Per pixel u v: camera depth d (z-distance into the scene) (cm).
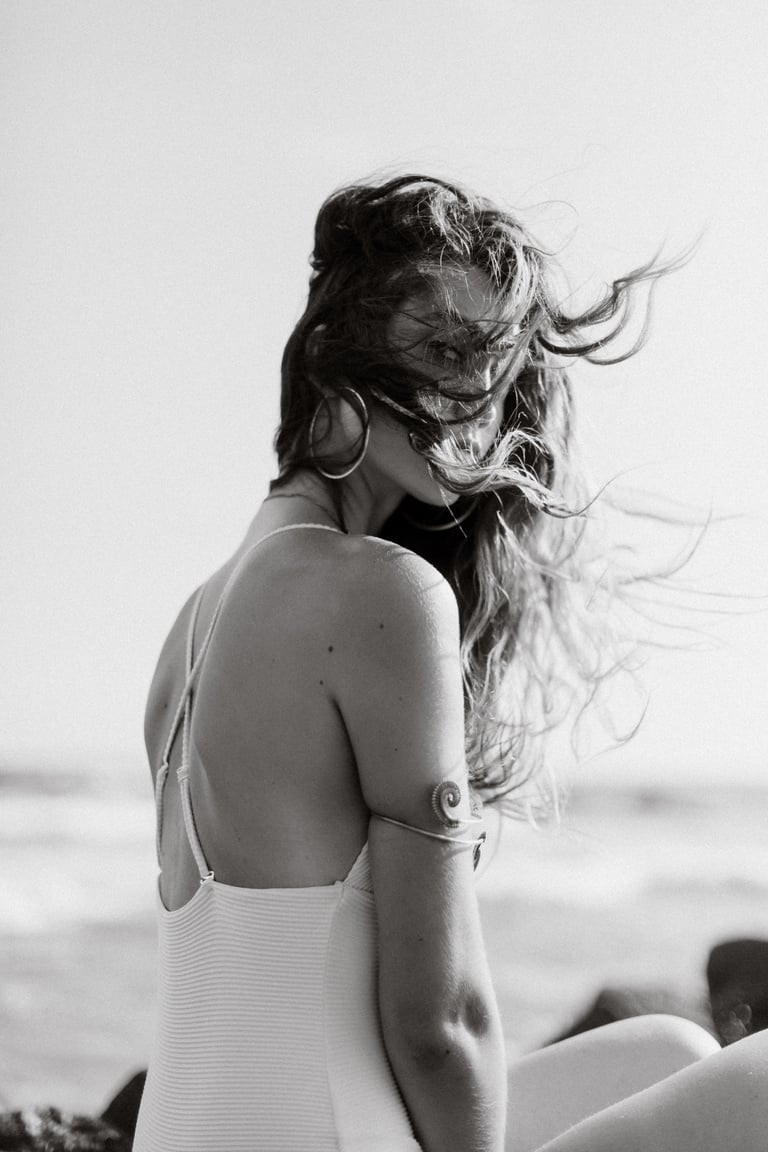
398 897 136
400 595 139
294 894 139
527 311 164
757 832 2189
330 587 141
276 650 141
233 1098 137
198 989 143
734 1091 141
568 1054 188
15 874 1720
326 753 140
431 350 156
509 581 203
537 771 217
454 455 158
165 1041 146
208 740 146
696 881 1833
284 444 161
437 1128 134
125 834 1933
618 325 181
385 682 137
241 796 142
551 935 1602
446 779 138
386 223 158
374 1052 138
